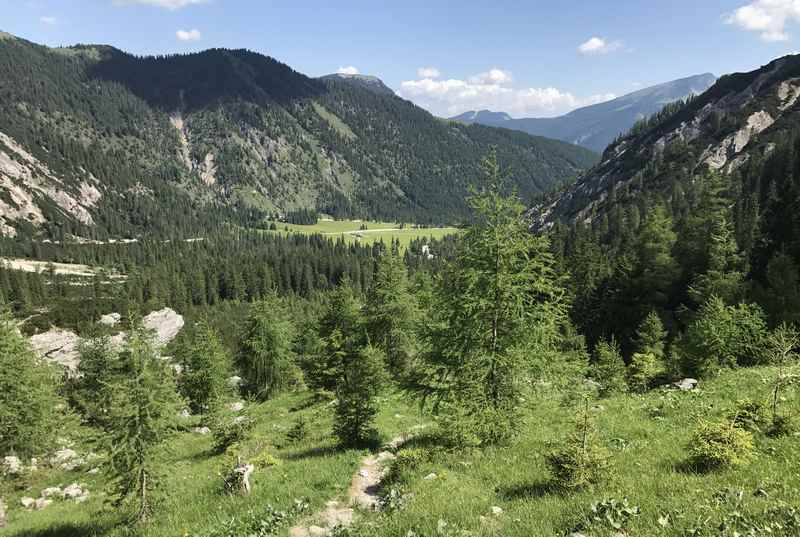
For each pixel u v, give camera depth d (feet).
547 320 55.52
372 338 131.95
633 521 24.17
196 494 53.36
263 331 172.14
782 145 337.31
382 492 46.50
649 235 177.99
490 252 54.39
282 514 41.34
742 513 22.94
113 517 55.06
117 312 263.08
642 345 140.15
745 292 132.77
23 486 82.02
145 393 49.29
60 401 123.24
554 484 35.68
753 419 41.52
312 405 126.82
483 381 54.70
